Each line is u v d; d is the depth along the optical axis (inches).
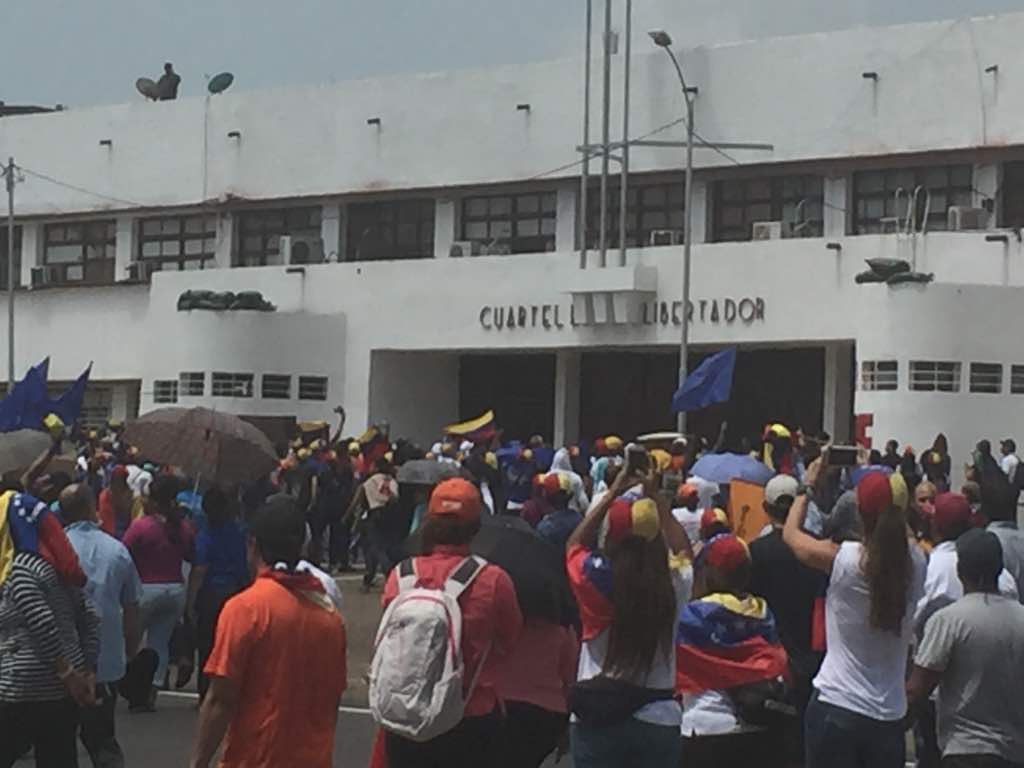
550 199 1713.8
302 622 323.3
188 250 1950.1
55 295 1982.0
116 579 511.5
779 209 1592.0
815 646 433.4
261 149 1871.3
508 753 371.9
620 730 357.7
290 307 1790.1
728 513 685.3
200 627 649.0
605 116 1600.6
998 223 1476.4
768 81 1568.7
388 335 1729.8
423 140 1765.5
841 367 1534.2
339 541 1247.5
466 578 342.3
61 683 402.0
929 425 1364.4
